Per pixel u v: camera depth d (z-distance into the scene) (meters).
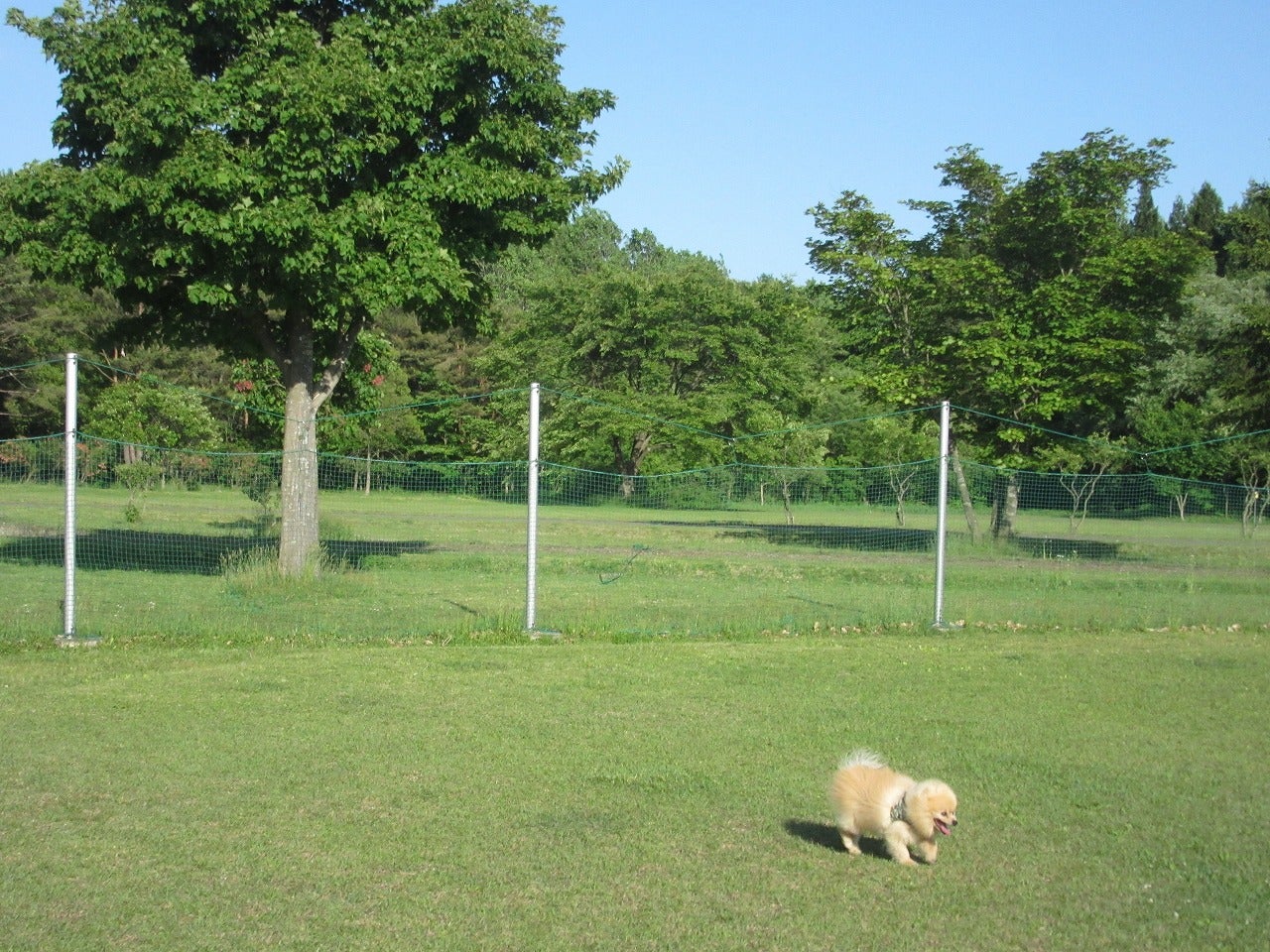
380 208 16.53
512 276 78.56
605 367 54.03
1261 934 4.78
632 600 17.28
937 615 14.77
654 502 28.45
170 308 18.81
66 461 12.25
